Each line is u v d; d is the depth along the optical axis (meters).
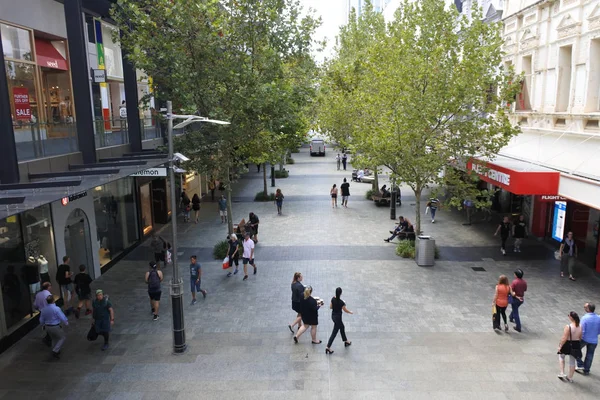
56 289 13.98
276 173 41.44
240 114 16.31
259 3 16.23
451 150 16.67
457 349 10.76
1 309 11.15
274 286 15.04
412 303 13.50
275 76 17.12
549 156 16.84
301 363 10.16
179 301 10.60
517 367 9.95
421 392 9.02
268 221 24.50
